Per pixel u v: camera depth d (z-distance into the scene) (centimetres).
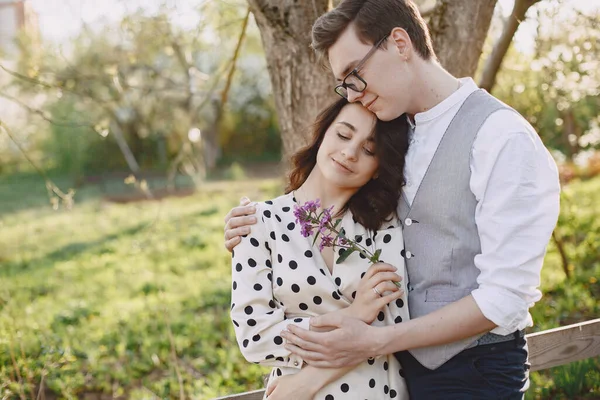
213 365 516
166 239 1120
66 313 666
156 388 472
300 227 214
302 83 304
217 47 633
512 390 202
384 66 194
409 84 199
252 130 3078
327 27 198
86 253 1071
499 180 187
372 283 201
